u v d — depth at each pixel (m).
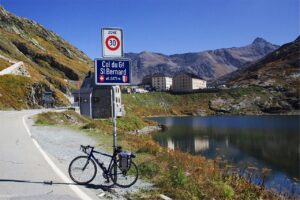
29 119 37.16
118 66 9.83
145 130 70.69
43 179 10.08
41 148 16.66
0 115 43.09
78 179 9.89
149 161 12.21
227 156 38.41
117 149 9.77
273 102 196.88
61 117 41.38
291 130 72.88
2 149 16.06
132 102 186.62
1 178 10.11
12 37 196.25
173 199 8.55
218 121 112.69
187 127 84.69
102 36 9.70
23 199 8.03
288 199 14.64
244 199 10.77
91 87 73.12
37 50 193.25
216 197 9.41
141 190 9.09
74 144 18.83
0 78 70.44
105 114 72.00
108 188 9.26
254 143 51.12
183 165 13.13
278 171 29.34
